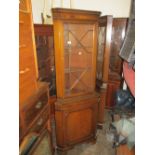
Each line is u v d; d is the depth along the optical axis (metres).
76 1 2.72
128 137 1.18
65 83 1.74
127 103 2.01
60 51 1.57
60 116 1.75
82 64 1.78
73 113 1.80
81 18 1.54
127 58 1.49
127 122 1.29
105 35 1.97
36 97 1.19
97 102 1.94
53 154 1.71
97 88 2.21
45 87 1.38
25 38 1.04
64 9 1.41
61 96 1.74
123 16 2.74
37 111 1.22
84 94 1.85
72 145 1.93
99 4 2.75
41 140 1.34
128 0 2.64
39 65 2.14
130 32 1.67
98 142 2.13
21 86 1.00
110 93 2.73
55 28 1.50
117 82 2.62
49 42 2.20
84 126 1.94
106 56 2.04
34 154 1.21
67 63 1.69
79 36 1.67
